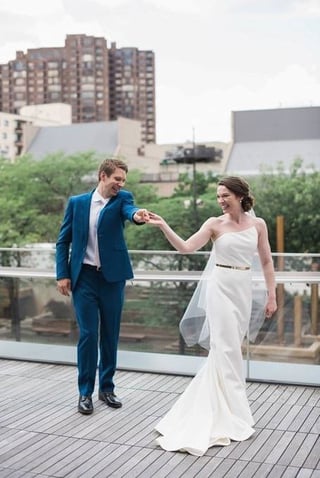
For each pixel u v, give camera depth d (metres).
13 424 4.57
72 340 6.23
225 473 3.73
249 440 4.23
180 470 3.78
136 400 5.09
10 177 35.97
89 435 4.36
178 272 5.89
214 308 4.44
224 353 4.39
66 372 5.94
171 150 50.78
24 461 3.93
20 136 53.31
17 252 6.41
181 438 4.14
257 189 36.12
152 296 5.93
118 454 4.03
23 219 35.62
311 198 35.38
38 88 62.50
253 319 5.43
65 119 62.09
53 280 6.25
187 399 4.41
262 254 4.66
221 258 4.46
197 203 35.06
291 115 50.84
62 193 36.16
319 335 5.51
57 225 35.75
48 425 4.55
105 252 4.81
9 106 62.03
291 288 5.52
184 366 5.82
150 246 34.19
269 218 35.59
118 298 4.96
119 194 4.88
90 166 36.34
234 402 4.36
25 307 6.38
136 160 51.94
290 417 4.66
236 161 50.25
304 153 49.91
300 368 5.54
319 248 35.19
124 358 6.01
